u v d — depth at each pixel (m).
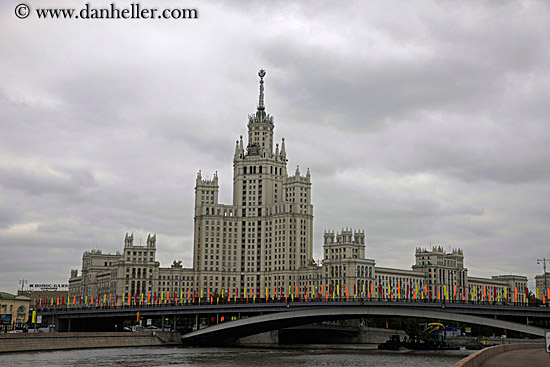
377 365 128.88
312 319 184.12
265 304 189.38
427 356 157.50
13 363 122.38
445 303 163.38
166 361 133.88
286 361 138.25
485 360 79.94
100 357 141.50
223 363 131.25
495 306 155.62
